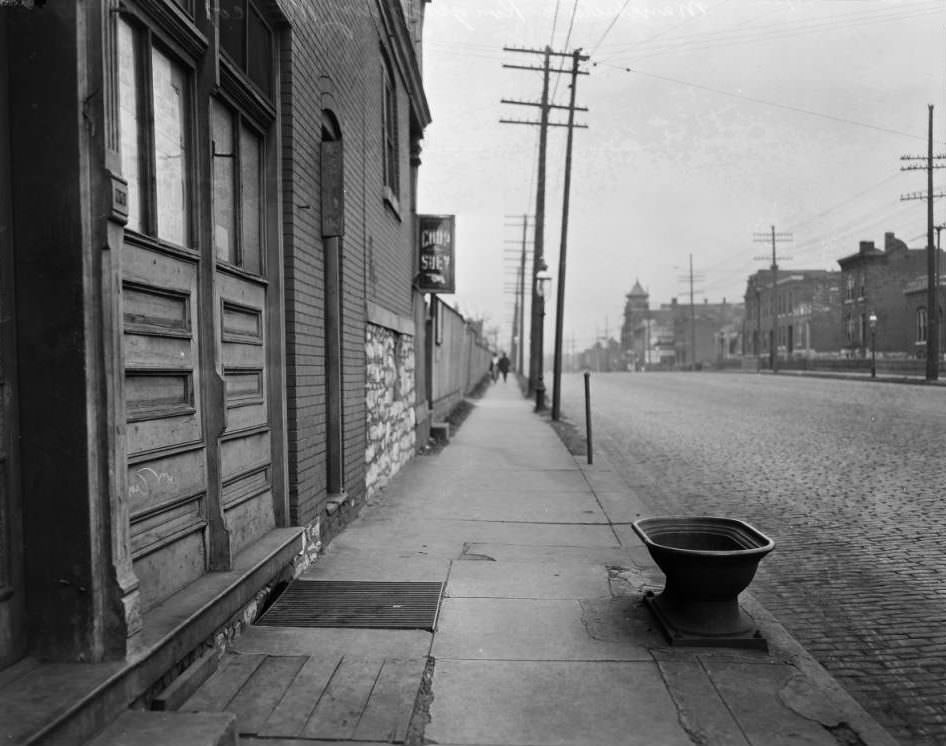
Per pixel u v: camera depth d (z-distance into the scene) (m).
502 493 8.81
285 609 4.68
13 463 2.81
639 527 4.62
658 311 141.12
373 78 8.51
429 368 15.11
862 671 4.05
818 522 7.51
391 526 7.04
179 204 3.91
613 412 22.81
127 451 3.21
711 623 4.19
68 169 2.79
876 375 44.72
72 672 2.78
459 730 3.23
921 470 10.35
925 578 5.60
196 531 3.91
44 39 2.79
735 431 16.61
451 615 4.62
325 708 3.36
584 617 4.61
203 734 2.69
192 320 3.91
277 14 5.13
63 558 2.85
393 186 10.52
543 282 23.11
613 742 3.14
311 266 5.79
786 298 72.75
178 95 3.92
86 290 2.82
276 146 5.21
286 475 5.26
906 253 54.84
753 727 3.26
